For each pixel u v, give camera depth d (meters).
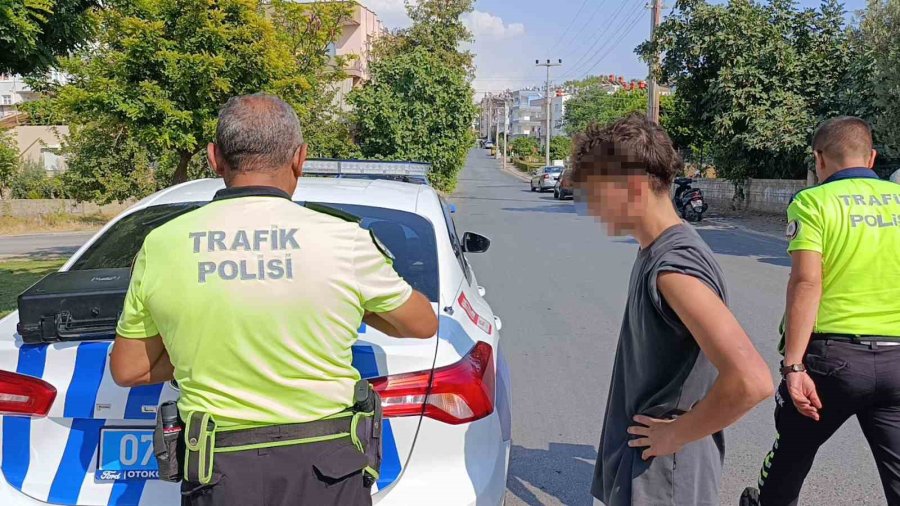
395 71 23.45
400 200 3.66
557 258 12.33
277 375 1.74
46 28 6.54
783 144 19.27
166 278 1.74
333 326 1.78
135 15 9.09
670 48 22.16
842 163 2.74
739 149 22.33
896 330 2.58
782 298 8.81
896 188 2.68
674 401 1.84
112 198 22.73
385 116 22.81
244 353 1.73
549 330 7.13
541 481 3.84
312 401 1.77
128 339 1.83
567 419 4.72
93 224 26.20
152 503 2.34
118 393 2.34
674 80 22.55
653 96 24.05
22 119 37.72
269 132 1.86
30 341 2.41
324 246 1.79
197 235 1.77
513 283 9.82
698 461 1.89
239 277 1.73
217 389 1.74
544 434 4.48
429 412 2.39
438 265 3.21
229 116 1.87
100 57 9.41
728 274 10.73
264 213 1.80
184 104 9.39
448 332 2.68
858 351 2.56
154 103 8.89
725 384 1.58
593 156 1.86
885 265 2.56
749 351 1.58
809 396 2.57
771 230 17.80
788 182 20.98
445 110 23.84
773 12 20.80
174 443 1.81
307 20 14.53
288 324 1.73
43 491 2.35
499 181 50.69
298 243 1.77
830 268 2.62
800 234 2.63
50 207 27.73
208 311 1.72
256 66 9.52
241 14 9.44
